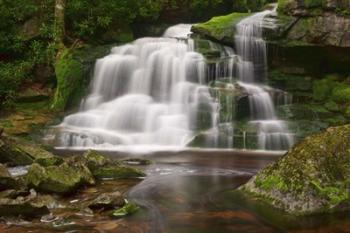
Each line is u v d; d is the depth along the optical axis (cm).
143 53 1728
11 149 1064
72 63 1697
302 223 634
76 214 680
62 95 1653
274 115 1521
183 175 960
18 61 1788
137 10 2045
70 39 1878
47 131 1449
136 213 686
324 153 718
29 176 792
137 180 912
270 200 711
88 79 1717
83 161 946
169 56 1683
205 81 1633
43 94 1717
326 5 1595
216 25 1777
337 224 629
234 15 1855
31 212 665
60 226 627
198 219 657
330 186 686
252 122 1456
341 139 740
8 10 1838
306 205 671
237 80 1661
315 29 1609
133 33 2098
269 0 2298
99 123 1562
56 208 710
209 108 1501
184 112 1530
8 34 1828
